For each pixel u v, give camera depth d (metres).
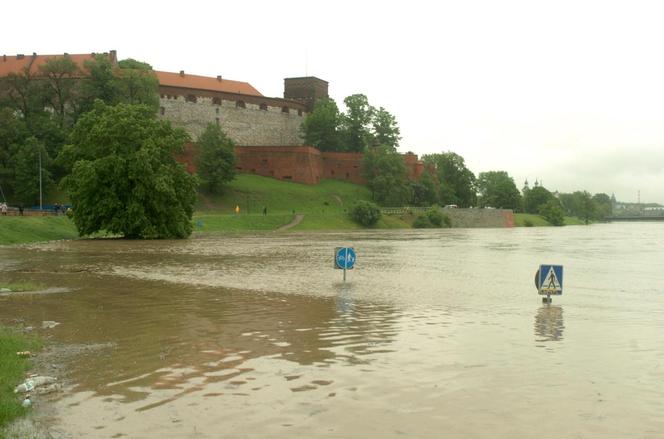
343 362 11.36
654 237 90.50
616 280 28.12
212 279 26.16
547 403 8.92
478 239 75.50
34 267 31.55
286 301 19.53
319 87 184.38
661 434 7.73
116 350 12.42
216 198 125.62
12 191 107.00
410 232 105.00
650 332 14.50
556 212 183.50
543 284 19.53
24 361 11.34
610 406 8.80
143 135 61.09
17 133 105.56
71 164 64.25
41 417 8.40
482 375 10.42
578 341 13.35
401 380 10.12
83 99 117.19
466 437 7.62
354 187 154.75
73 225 68.19
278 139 168.88
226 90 163.88
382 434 7.70
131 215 59.94
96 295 20.77
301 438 7.58
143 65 134.62
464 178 188.38
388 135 175.38
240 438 7.60
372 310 17.75
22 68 124.06
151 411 8.61
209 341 13.27
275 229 103.38
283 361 11.45
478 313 17.33
